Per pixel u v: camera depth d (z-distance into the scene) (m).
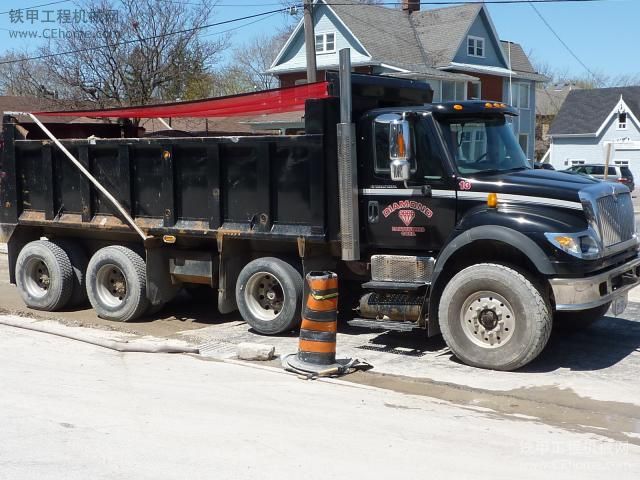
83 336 9.01
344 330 9.55
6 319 10.16
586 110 51.91
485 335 7.55
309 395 6.76
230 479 4.76
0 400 6.43
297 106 9.46
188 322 10.20
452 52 38.41
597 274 7.36
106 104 28.59
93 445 5.36
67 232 11.08
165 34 29.02
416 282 8.17
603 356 8.13
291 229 8.70
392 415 6.18
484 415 6.24
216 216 9.21
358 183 8.45
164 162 9.57
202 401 6.52
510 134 8.74
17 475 4.80
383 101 9.02
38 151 10.81
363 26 37.81
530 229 7.30
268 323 9.05
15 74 38.84
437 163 7.99
